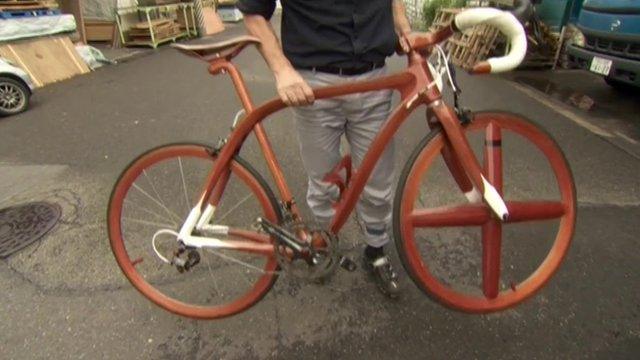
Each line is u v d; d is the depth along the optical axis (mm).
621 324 1931
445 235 2572
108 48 9508
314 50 1607
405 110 1524
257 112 1619
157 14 10484
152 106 5188
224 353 1859
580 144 3754
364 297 2131
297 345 1889
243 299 1913
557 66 6629
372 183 1903
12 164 3627
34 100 5539
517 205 1659
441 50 1512
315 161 1881
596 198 2898
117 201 1923
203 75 6855
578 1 6320
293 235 1716
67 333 1959
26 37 6348
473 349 1838
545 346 1838
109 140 4145
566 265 2283
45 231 2664
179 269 1902
